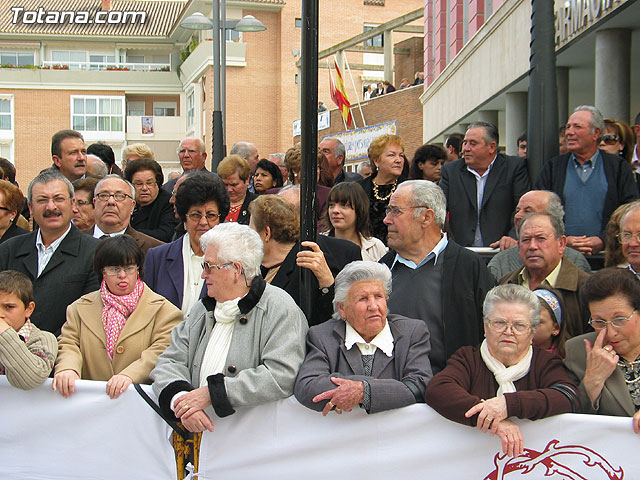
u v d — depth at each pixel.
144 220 6.38
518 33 12.29
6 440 3.58
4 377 3.59
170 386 3.34
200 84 39.25
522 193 5.53
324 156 6.95
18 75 42.75
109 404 3.50
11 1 46.00
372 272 3.38
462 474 3.14
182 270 4.35
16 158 43.00
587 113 5.00
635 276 3.21
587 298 3.23
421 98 22.12
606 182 4.98
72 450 3.52
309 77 3.43
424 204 3.91
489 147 5.59
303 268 3.59
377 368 3.37
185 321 3.65
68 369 3.61
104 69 43.38
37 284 4.38
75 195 5.84
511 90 13.30
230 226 3.54
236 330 3.44
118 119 43.62
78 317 3.89
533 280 4.11
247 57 37.66
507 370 3.18
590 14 9.38
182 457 3.43
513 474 3.10
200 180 4.33
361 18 38.84
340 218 5.04
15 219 5.43
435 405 3.12
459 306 3.80
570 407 3.04
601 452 3.03
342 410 3.24
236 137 37.59
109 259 3.82
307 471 3.28
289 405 3.31
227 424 3.35
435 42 20.27
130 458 3.48
